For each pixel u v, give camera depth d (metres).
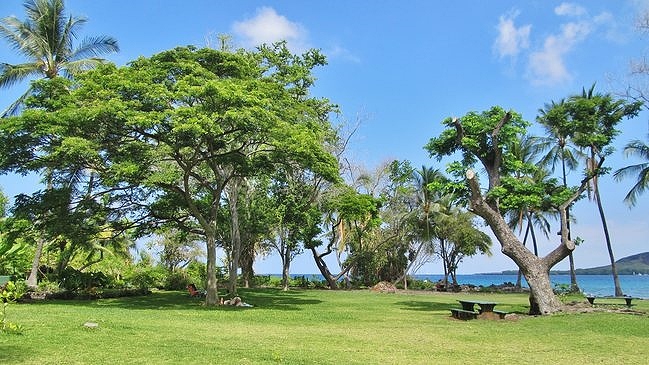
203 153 19.92
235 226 26.97
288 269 38.75
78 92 17.84
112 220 22.88
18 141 18.30
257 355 8.66
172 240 41.19
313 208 37.56
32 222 20.64
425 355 9.36
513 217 42.53
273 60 26.89
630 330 13.65
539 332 13.12
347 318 16.23
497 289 44.50
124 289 27.42
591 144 20.09
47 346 8.70
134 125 17.52
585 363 8.88
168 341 9.70
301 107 22.09
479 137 20.50
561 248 19.31
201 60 20.23
